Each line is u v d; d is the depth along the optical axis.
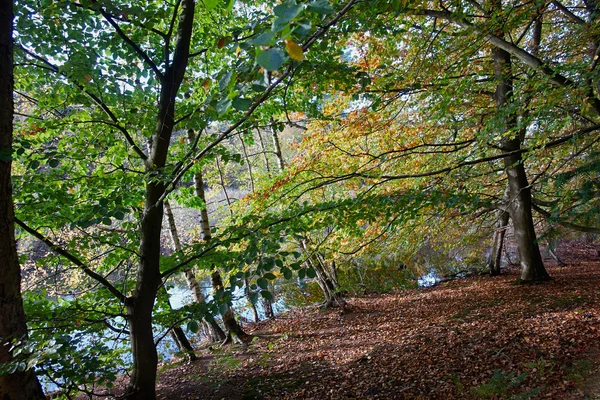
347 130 8.34
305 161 8.73
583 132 6.22
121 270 6.41
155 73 5.09
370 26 4.96
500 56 9.05
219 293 3.28
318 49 4.64
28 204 4.44
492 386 5.06
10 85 3.63
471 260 16.95
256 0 7.05
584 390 4.46
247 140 6.31
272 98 5.51
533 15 6.97
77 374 3.21
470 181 9.20
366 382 6.17
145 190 5.12
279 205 8.60
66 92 5.11
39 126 4.81
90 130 5.44
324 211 5.34
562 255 18.11
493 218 14.54
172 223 10.16
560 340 6.12
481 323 8.09
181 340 9.31
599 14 5.87
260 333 11.47
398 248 11.73
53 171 4.67
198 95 6.29
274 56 0.99
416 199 5.57
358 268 15.58
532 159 8.12
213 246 4.68
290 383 6.75
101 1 4.21
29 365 2.95
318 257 12.02
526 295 9.86
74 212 4.79
